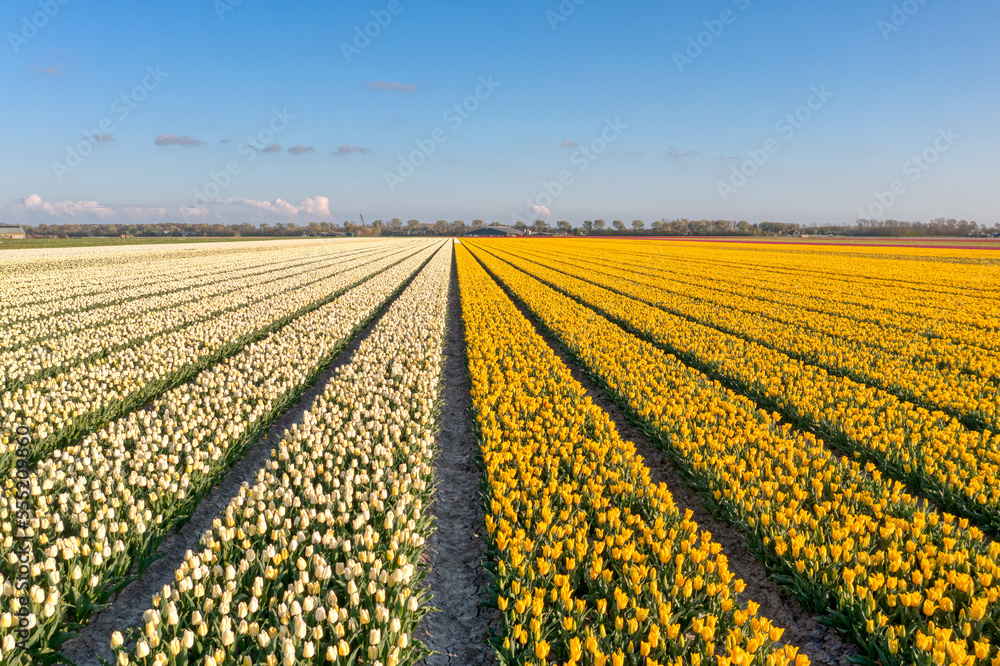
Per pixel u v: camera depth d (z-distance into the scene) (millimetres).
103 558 4883
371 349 13930
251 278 32031
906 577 4930
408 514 5918
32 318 17984
